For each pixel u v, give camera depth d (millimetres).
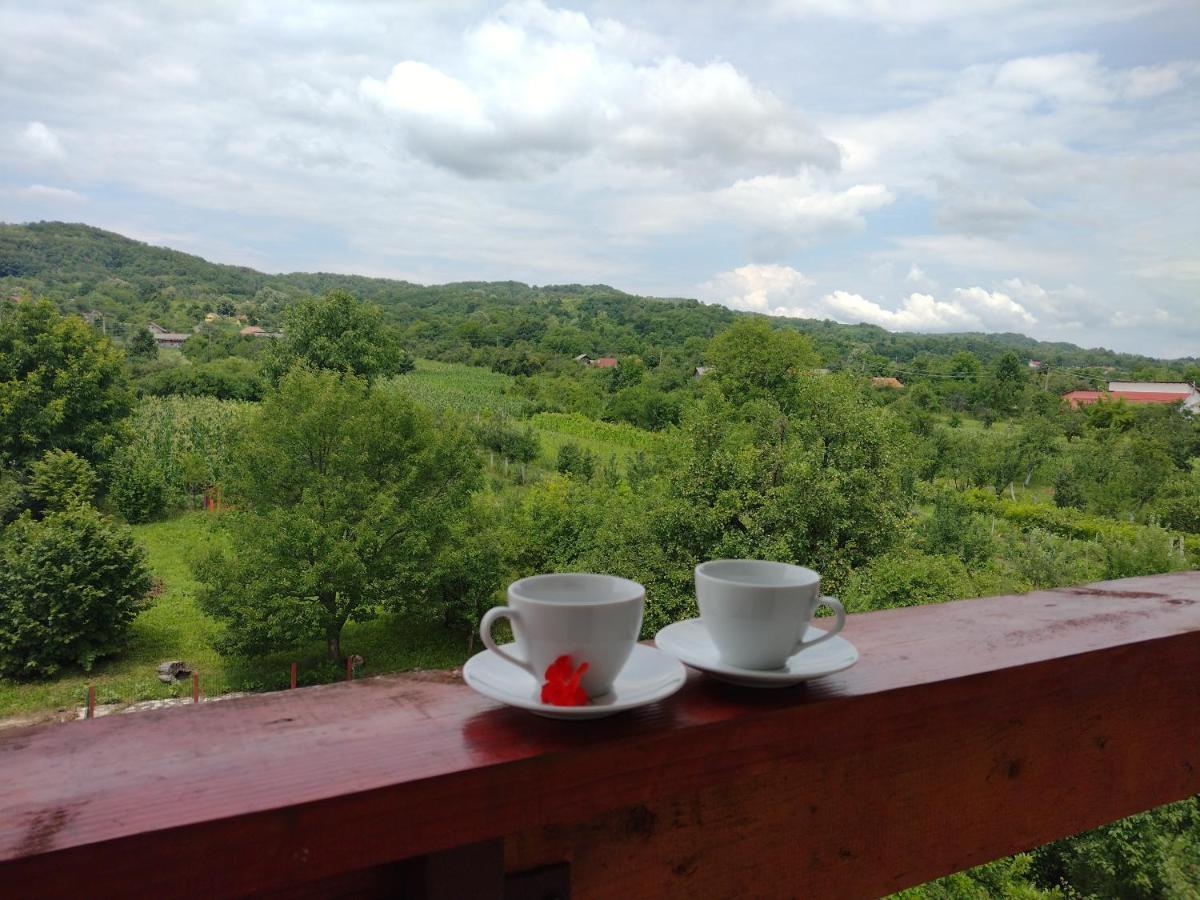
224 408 38281
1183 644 1029
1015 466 34500
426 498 16406
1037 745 931
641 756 614
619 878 663
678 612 13383
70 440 29719
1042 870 6391
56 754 549
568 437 44969
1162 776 1072
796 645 724
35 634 14461
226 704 655
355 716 637
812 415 16594
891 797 813
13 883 416
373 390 17578
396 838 523
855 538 14688
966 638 963
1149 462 30125
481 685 630
